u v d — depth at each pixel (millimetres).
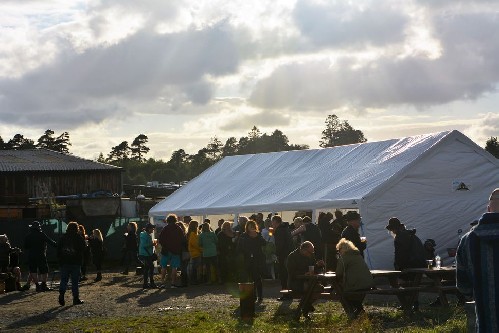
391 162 24844
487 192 24859
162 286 23984
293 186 27250
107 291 23016
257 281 18375
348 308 14133
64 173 62469
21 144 149625
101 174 64250
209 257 23641
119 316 16797
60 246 19359
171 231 23641
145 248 23438
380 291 14281
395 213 23266
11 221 39188
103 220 40375
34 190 61188
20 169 60812
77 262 19391
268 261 23609
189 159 146250
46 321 16406
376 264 22641
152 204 49656
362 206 22859
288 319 14945
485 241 5797
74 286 19406
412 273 15570
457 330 11672
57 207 46469
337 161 27766
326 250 20047
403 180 23641
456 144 24672
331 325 13828
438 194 24094
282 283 18859
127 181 144875
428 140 25016
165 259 24000
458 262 6023
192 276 24047
